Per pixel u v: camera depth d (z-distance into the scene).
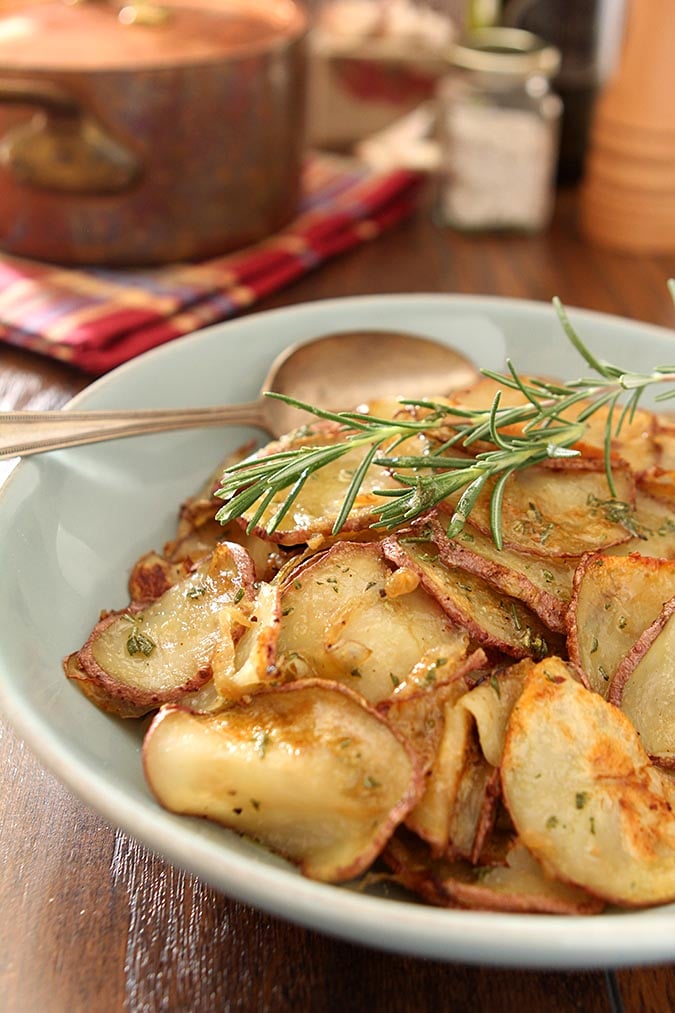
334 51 0.83
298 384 0.52
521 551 0.42
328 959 0.38
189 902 0.38
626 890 0.36
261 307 0.67
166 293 0.64
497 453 0.42
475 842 0.37
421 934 0.33
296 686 0.38
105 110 0.61
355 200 0.74
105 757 0.38
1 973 0.37
